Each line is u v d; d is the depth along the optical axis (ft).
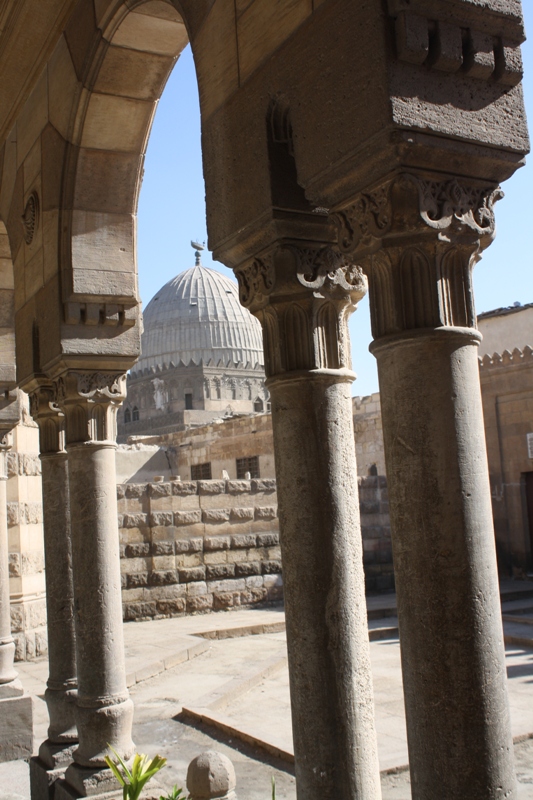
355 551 12.61
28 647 43.37
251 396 229.45
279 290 12.37
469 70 9.70
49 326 20.79
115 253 20.45
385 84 9.25
